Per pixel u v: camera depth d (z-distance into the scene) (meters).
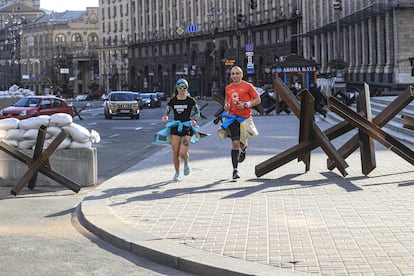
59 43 166.75
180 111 13.16
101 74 156.00
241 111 12.94
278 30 91.31
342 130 13.51
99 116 48.81
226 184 12.43
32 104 34.38
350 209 9.68
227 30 104.31
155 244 7.92
